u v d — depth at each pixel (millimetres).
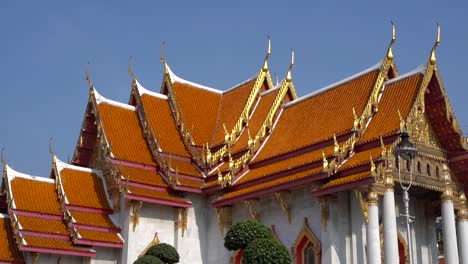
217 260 42406
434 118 38938
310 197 37656
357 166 34656
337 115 40969
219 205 42219
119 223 41938
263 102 48500
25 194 40938
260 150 44531
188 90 51344
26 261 38562
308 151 40031
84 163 47812
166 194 43031
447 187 38281
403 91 38562
